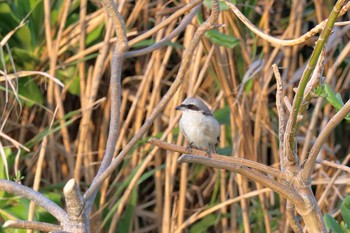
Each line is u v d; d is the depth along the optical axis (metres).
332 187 10.77
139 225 11.46
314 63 4.27
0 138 10.73
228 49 10.01
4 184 5.68
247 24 5.33
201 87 10.98
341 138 11.67
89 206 5.55
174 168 10.23
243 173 4.55
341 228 6.56
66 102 11.32
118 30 6.27
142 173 11.07
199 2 6.46
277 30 11.37
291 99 10.78
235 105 9.94
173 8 10.37
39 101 10.44
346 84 11.01
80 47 10.40
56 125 10.69
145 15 10.84
